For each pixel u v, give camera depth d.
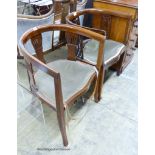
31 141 1.30
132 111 1.59
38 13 2.79
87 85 1.21
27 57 0.99
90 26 2.05
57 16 1.97
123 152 1.26
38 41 1.27
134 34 1.99
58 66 1.34
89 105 1.63
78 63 1.39
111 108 1.61
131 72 2.12
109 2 1.74
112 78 2.01
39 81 1.20
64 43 2.44
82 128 1.41
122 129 1.42
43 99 1.12
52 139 1.32
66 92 1.11
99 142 1.32
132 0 1.81
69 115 1.51
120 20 1.71
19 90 1.74
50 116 1.51
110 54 1.54
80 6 2.11
